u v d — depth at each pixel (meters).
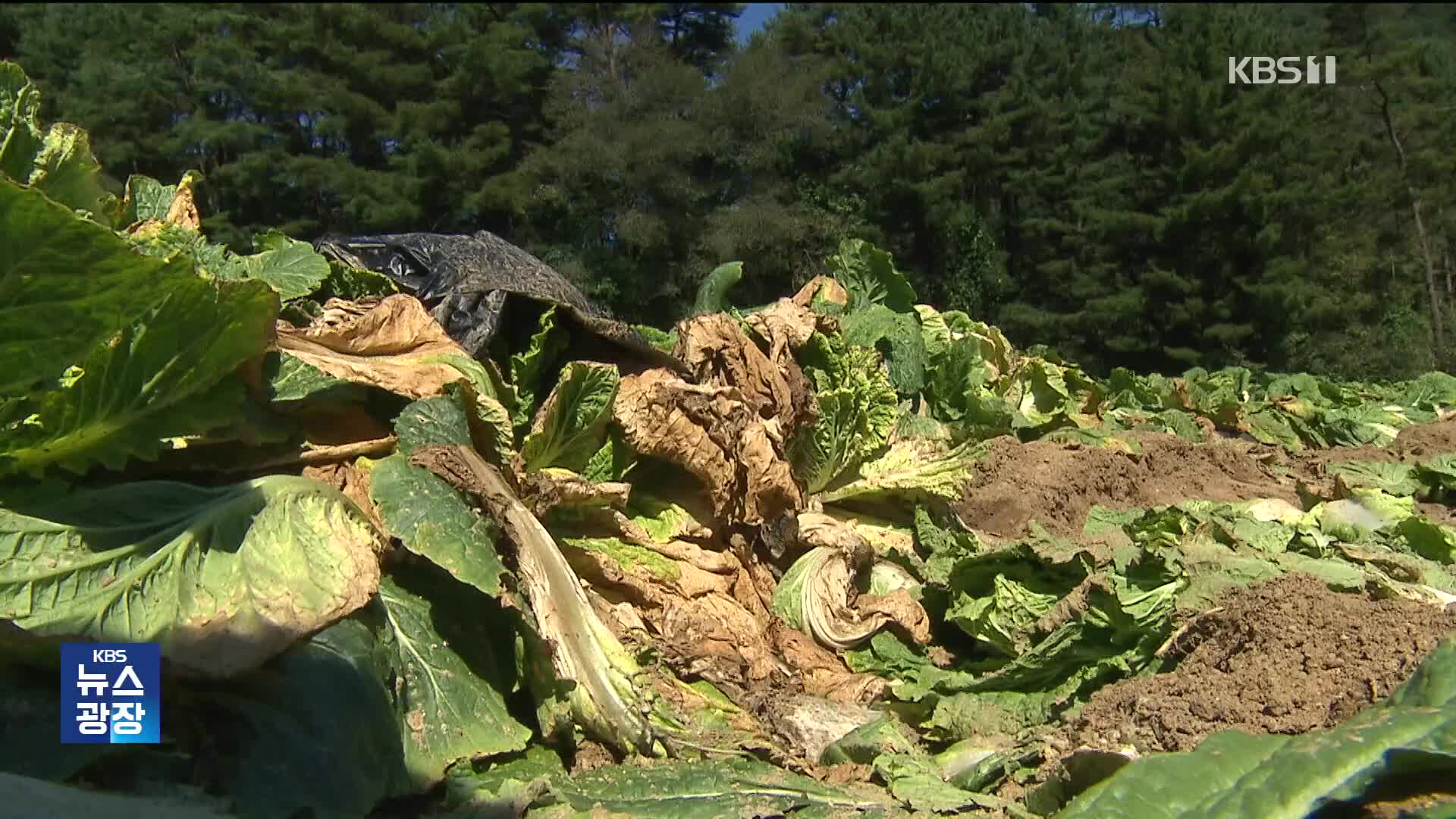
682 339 6.29
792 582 5.70
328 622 3.60
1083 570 5.02
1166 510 5.48
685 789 3.80
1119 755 3.52
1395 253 32.56
